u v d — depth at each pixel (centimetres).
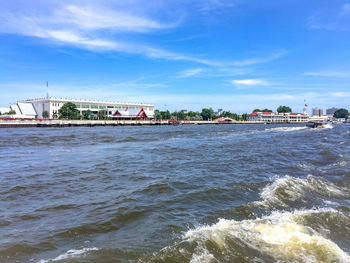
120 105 17662
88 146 3194
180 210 945
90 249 653
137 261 594
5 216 891
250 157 2214
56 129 7588
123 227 798
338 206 1001
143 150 2781
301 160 2034
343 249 682
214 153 2500
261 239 699
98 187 1280
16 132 5894
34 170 1705
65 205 1006
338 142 3488
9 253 632
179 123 14300
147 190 1213
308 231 761
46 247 667
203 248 645
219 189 1214
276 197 1091
